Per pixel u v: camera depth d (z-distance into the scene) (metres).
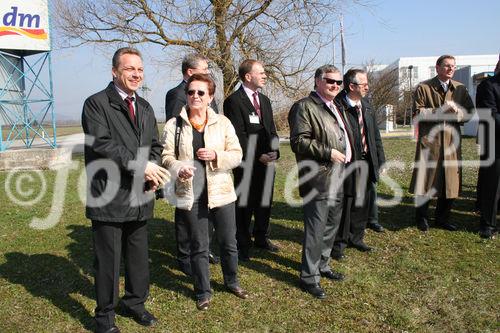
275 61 12.30
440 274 3.78
